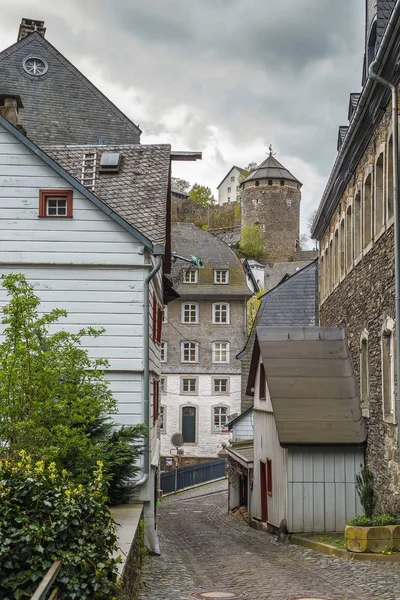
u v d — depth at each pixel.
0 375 12.43
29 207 18.81
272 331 23.02
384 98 16.58
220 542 20.78
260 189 119.25
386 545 14.91
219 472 50.50
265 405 23.28
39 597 6.46
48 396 12.95
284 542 19.22
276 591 11.62
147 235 19.91
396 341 15.45
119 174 22.14
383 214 17.64
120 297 18.77
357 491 19.23
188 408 59.12
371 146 19.14
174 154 24.78
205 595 11.40
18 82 32.19
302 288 33.81
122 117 32.78
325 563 14.66
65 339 14.93
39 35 32.78
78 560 7.99
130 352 18.62
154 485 21.16
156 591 12.01
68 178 18.84
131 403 18.52
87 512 8.44
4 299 18.48
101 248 18.80
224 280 60.06
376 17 18.16
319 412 20.08
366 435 19.39
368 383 19.34
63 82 32.53
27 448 12.32
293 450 19.39
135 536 12.45
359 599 10.69
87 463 13.59
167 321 59.47
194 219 138.38
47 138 31.61
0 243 18.75
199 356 59.34
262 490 24.12
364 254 20.12
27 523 8.00
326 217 29.22
